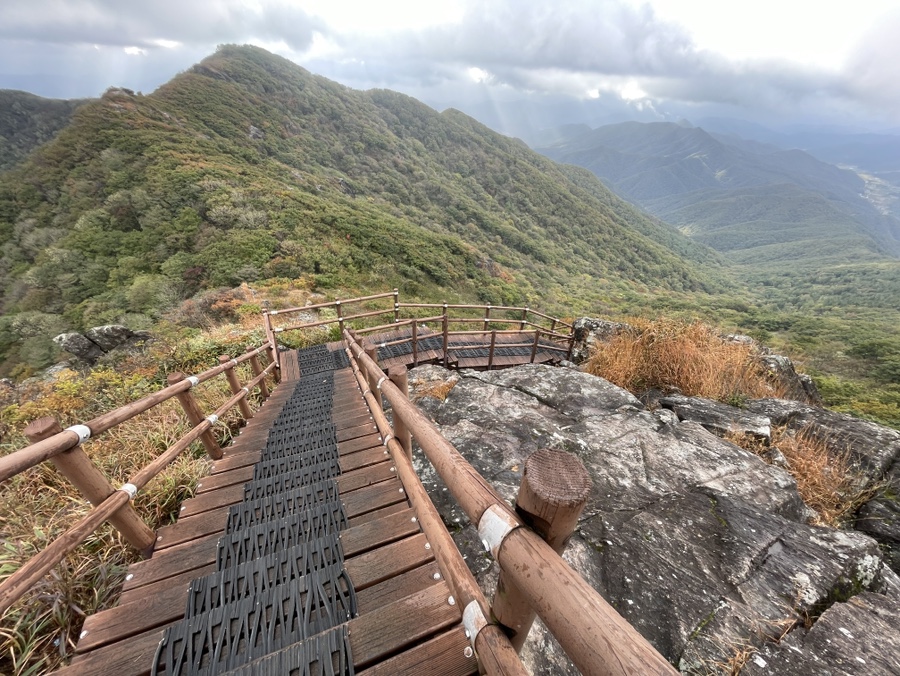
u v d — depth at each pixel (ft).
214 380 14.88
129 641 4.06
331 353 20.99
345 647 3.76
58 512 7.16
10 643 4.75
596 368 17.44
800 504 8.24
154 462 6.19
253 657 3.84
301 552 5.18
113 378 15.92
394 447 5.97
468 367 21.91
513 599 2.56
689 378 14.65
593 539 6.66
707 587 5.74
